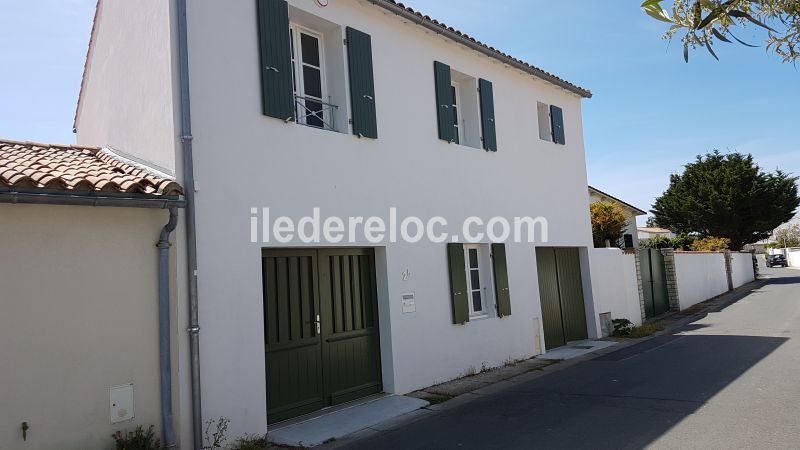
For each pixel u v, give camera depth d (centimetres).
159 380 520
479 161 984
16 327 448
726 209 3397
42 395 455
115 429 489
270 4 670
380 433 608
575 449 504
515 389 784
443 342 853
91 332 484
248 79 638
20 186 441
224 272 584
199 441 534
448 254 888
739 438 506
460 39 938
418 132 866
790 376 745
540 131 1230
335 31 776
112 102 742
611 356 1019
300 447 568
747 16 274
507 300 991
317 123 765
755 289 2481
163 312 524
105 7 790
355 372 741
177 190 523
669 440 512
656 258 1714
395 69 844
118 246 508
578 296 1238
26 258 457
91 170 554
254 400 593
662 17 278
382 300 781
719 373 792
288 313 670
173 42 576
